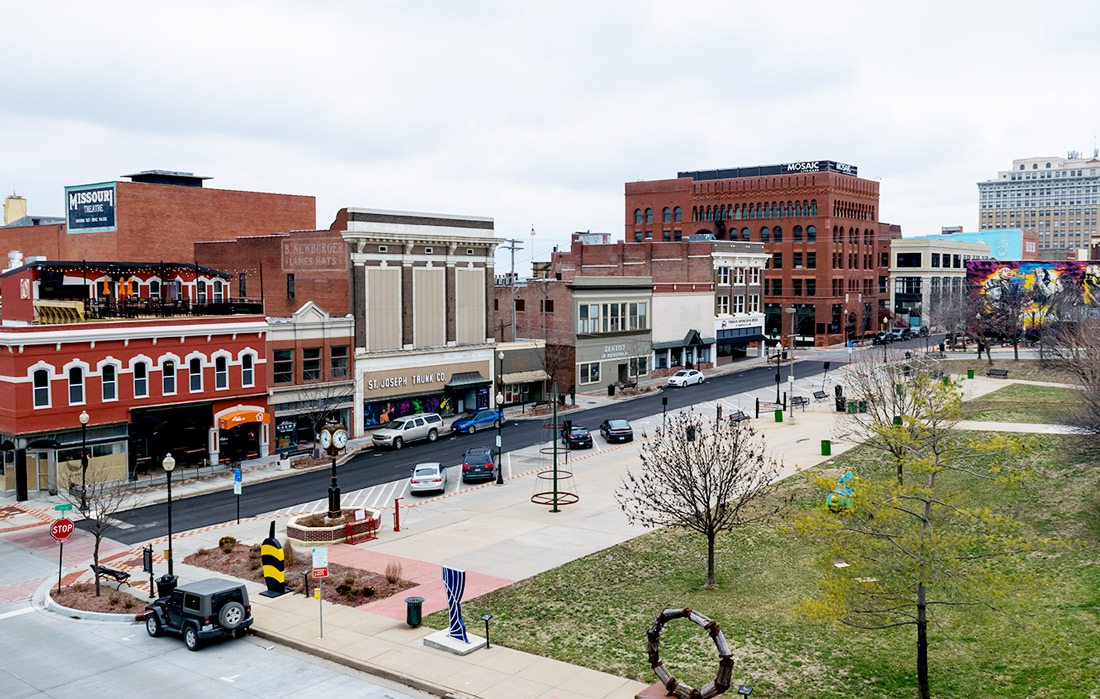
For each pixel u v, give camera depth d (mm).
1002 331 97875
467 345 69438
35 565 34875
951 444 32281
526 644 25328
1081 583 27938
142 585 31828
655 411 71000
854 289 128000
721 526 31094
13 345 44594
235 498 45250
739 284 105000
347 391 59500
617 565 32781
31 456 46312
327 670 24266
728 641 25125
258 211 85875
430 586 30812
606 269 108250
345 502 43906
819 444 54219
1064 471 41281
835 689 21797
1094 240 181500
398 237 63219
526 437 61156
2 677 24141
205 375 52406
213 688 23188
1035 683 21359
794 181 122000
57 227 82562
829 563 22328
